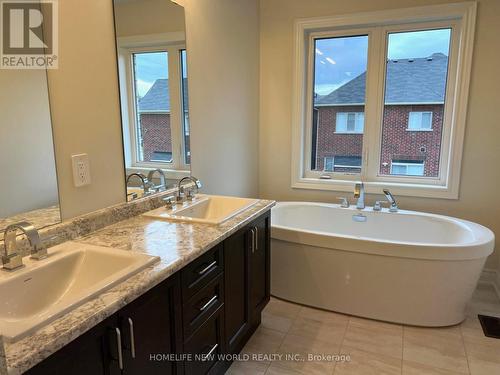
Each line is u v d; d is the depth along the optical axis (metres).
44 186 1.47
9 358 0.80
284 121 3.45
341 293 2.51
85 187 1.66
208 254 1.62
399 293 2.37
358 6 3.03
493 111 2.82
